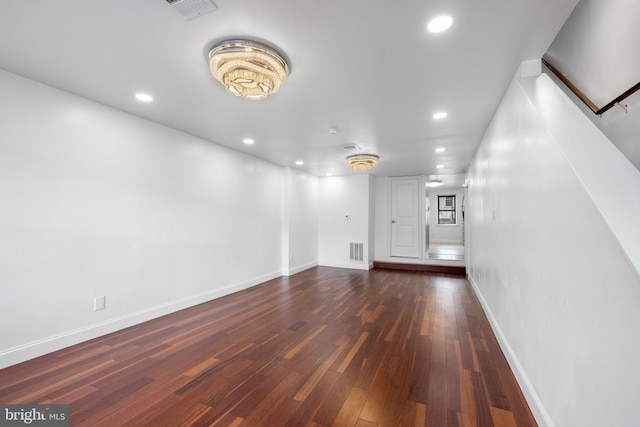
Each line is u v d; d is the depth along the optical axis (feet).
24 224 7.41
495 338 9.16
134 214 9.94
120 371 7.01
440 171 20.80
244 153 15.21
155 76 7.21
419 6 4.73
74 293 8.37
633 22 5.15
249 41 5.70
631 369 2.88
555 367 4.72
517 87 6.77
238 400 5.94
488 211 10.88
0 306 7.01
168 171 11.11
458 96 8.16
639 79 5.02
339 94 8.05
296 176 19.89
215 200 13.34
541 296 5.37
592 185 3.86
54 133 7.95
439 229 37.93
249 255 15.72
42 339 7.70
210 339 8.96
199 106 9.05
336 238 22.61
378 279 18.17
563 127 5.07
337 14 4.92
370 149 14.16
